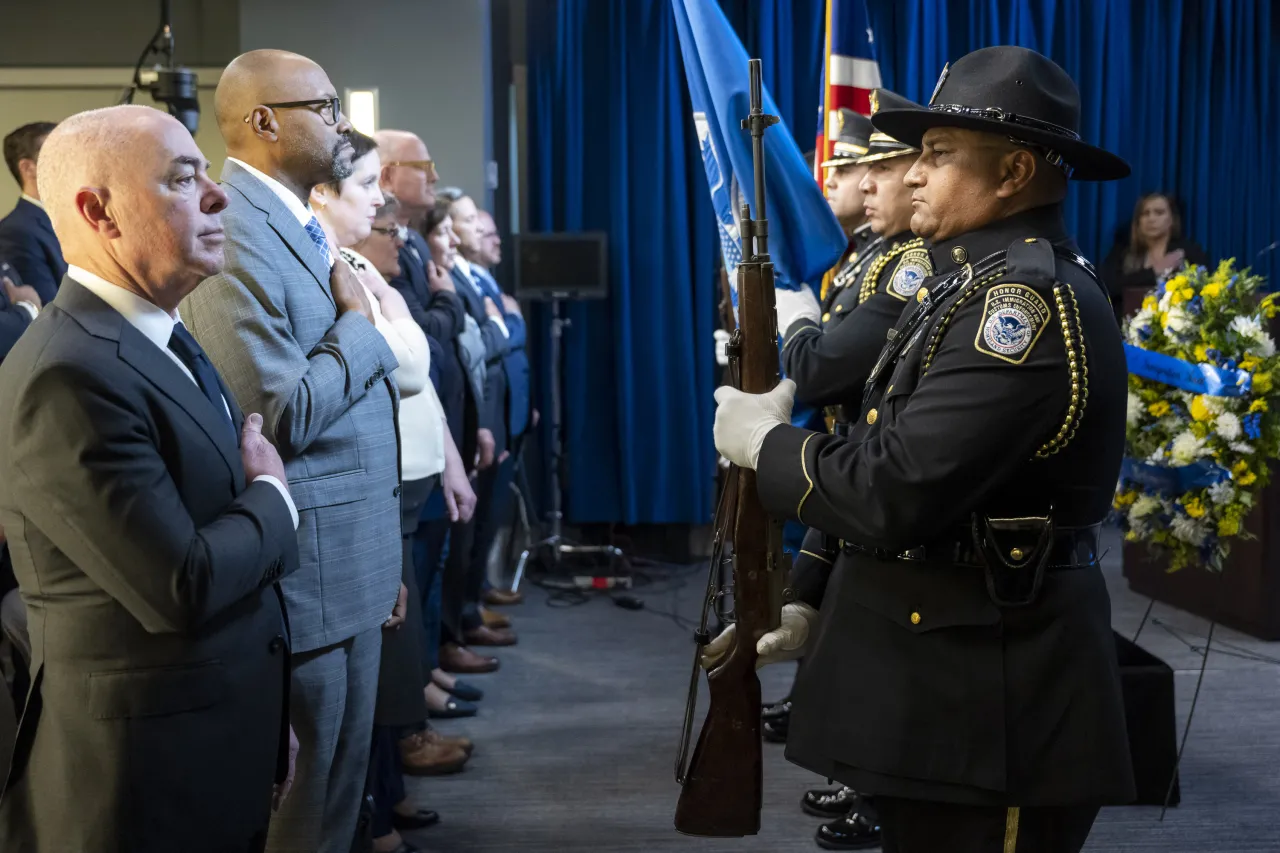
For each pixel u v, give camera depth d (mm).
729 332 4473
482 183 4930
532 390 5734
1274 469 4145
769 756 3332
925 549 1588
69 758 1448
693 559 5734
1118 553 5652
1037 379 1486
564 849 2752
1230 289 2934
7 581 2633
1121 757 1569
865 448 1557
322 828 2123
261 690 1583
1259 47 5914
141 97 5227
